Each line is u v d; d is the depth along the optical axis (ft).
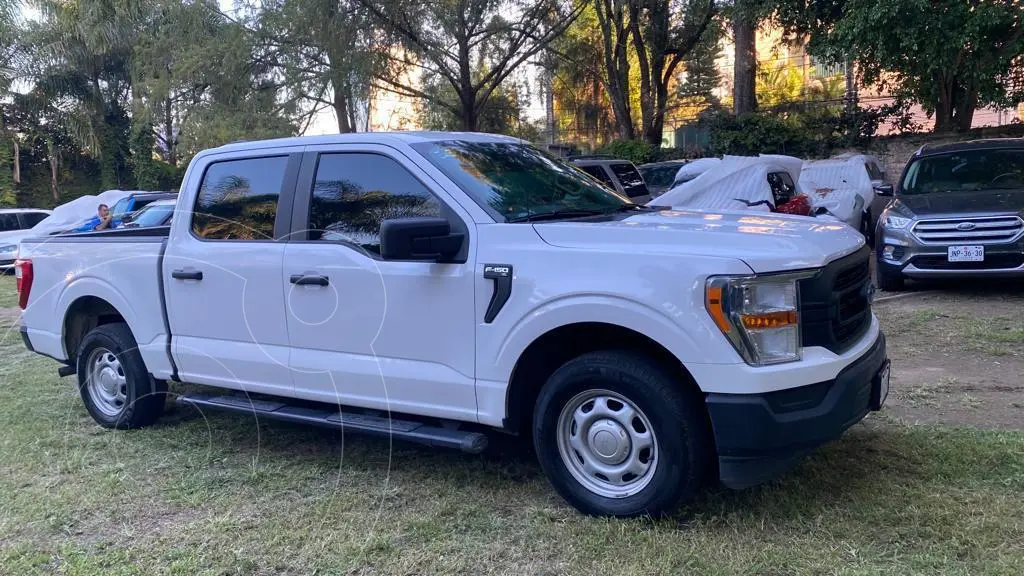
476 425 14.71
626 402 12.54
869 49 47.47
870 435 16.02
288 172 16.03
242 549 12.71
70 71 87.51
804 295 12.04
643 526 12.52
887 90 63.82
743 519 12.69
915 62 47.50
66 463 16.90
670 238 12.55
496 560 12.01
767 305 11.70
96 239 19.06
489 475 15.28
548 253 12.84
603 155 71.67
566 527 12.82
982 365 21.09
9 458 17.38
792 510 12.87
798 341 11.88
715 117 69.77
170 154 98.12
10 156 90.94
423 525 13.21
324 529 13.29
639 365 12.25
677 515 12.85
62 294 19.58
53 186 95.09
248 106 62.49
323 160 15.67
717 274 11.57
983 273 29.45
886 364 13.80
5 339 32.09
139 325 17.97
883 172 54.49
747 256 11.73
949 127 60.08
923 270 30.40
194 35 61.93
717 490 13.74
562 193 15.62
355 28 60.49
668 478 12.16
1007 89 51.44
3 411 21.13
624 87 75.00
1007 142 34.01
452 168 14.58
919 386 19.40
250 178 16.60
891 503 12.91
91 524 13.99
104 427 19.38
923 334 24.77
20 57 85.61
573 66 76.07
